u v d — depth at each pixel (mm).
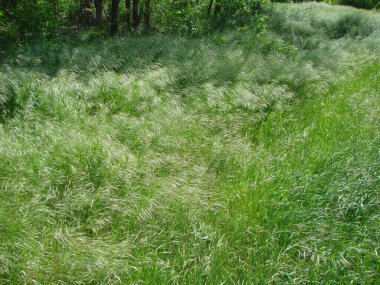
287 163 5211
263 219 4207
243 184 4703
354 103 7637
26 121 5562
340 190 4621
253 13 15086
